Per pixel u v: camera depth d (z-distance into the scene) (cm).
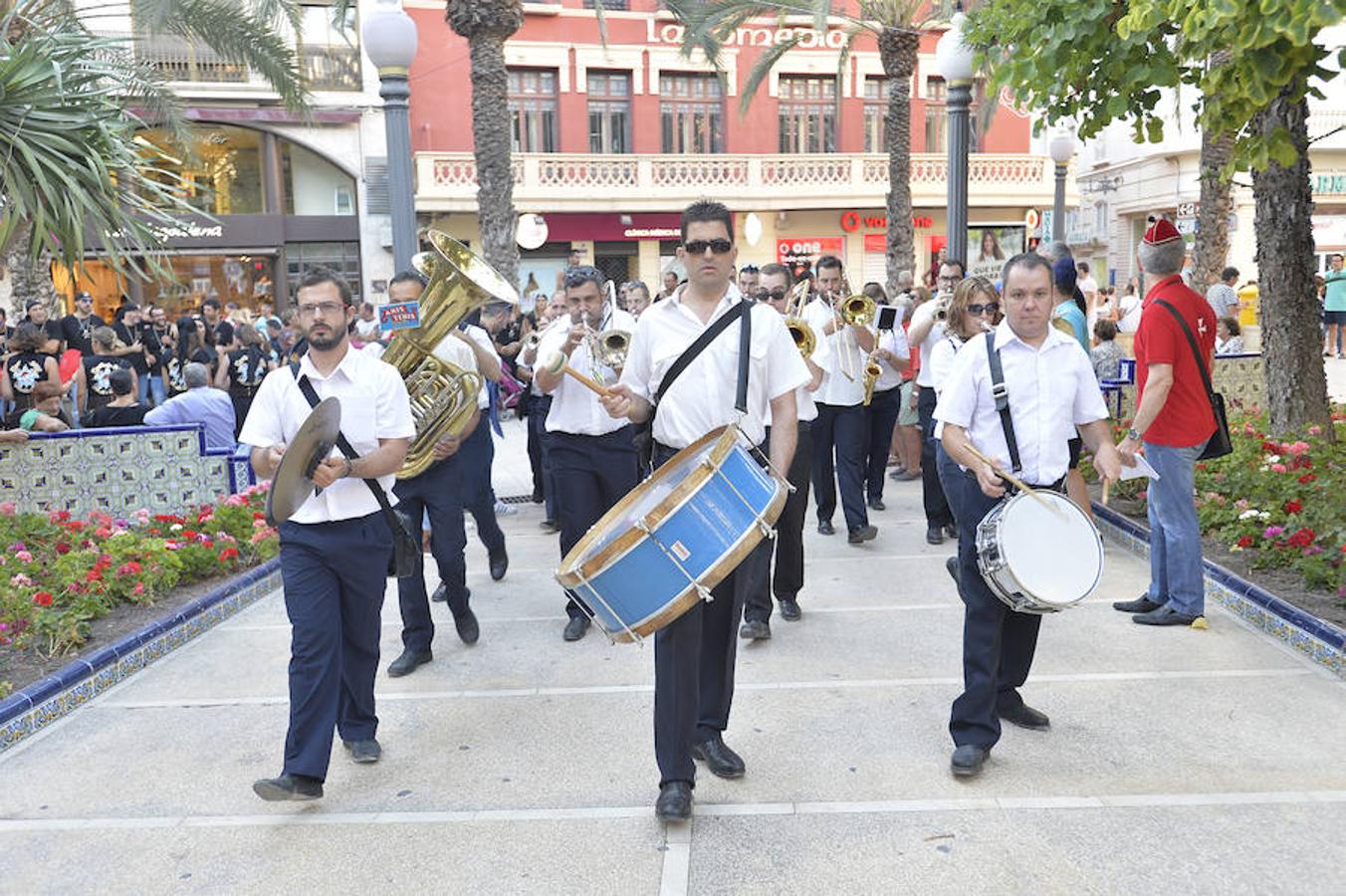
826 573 748
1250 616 604
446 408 563
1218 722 474
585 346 619
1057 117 626
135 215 743
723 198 2569
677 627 397
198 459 913
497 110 1422
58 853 399
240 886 374
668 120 2666
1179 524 596
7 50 708
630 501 411
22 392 958
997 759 446
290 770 414
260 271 2348
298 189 2369
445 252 533
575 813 415
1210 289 1492
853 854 378
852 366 801
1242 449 850
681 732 400
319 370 445
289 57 1541
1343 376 1855
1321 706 487
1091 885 353
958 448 427
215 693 562
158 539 757
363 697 469
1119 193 3409
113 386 941
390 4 947
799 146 2761
